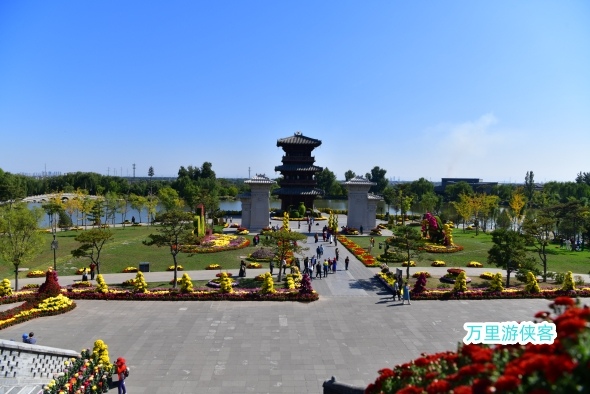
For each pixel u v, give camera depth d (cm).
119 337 2750
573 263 5150
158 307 3372
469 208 8488
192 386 2134
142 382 2173
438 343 2681
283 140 9769
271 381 2192
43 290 3325
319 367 2350
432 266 4966
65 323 3000
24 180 12781
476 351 1065
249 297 3569
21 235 3766
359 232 7525
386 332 2862
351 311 3300
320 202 17350
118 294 3572
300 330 2891
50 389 1988
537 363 755
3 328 2870
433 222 6275
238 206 16012
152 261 5081
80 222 10612
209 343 2661
